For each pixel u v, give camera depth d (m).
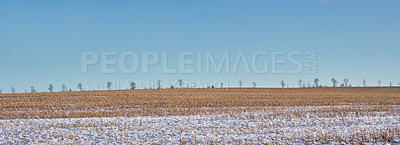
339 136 16.56
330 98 51.50
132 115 28.98
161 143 16.44
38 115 29.70
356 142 15.34
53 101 45.06
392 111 30.44
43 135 18.91
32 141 17.30
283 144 15.49
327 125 21.30
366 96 57.38
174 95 58.25
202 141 16.50
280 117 26.19
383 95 61.44
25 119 26.77
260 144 15.63
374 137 16.09
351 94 65.56
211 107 36.94
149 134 18.92
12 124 23.45
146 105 39.50
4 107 37.38
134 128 21.03
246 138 17.00
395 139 15.71
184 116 27.64
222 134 18.53
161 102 42.88
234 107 36.41
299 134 17.58
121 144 16.45
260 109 33.34
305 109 32.94
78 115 29.08
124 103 41.88
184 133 18.98
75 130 20.47
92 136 18.59
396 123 21.80
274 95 59.69
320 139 16.16
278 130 19.41
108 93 64.06
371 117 25.34
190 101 44.28
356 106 37.41
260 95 59.41
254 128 20.44
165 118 26.11
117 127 21.47
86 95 57.94
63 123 23.59
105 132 19.72
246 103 41.34
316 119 24.33
